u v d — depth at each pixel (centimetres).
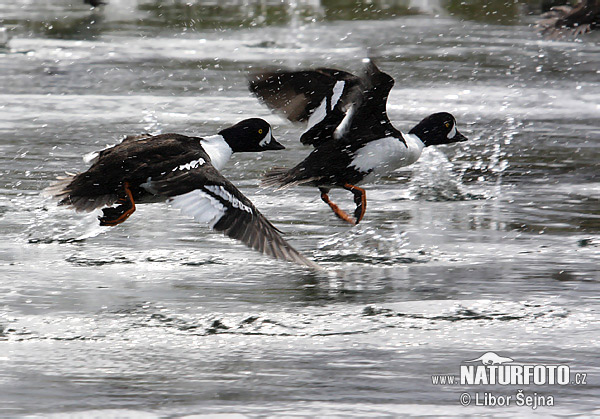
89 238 1309
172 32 4066
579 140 2111
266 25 4431
